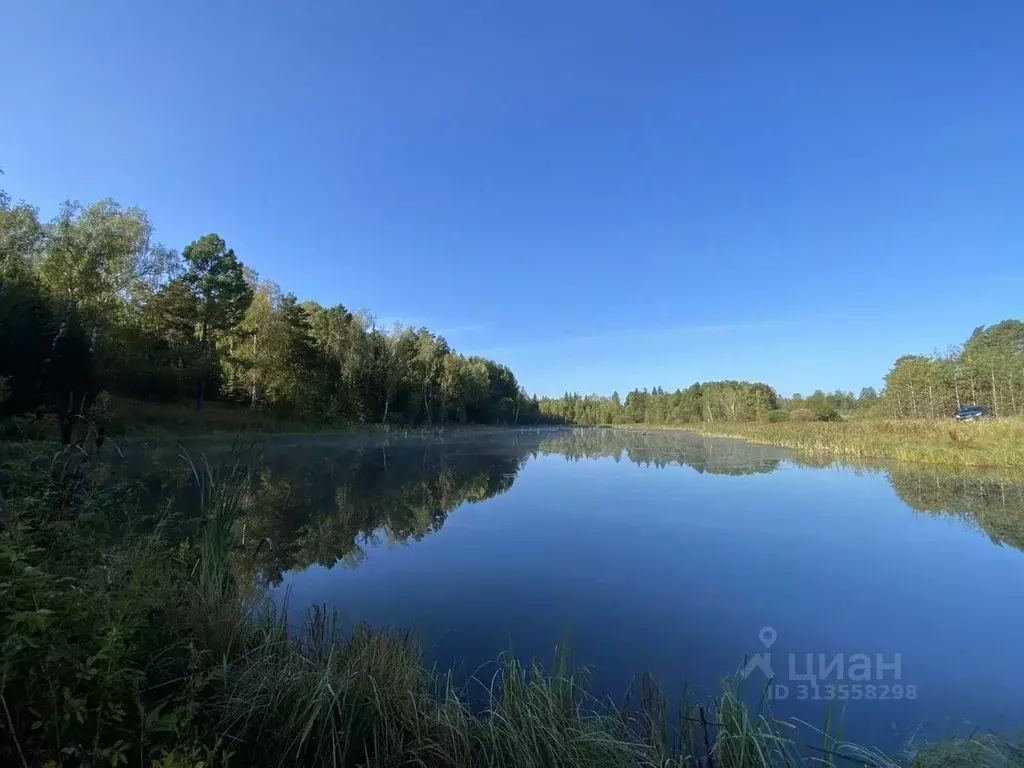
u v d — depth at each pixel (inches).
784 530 477.1
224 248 1667.1
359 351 2114.9
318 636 216.5
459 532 482.9
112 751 102.6
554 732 144.2
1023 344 2202.3
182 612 180.5
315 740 144.6
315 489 717.3
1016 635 260.4
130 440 784.9
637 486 756.6
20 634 98.0
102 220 1286.9
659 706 167.3
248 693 154.9
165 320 1549.0
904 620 280.7
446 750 144.9
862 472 834.2
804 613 290.2
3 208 1145.4
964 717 190.9
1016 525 476.1
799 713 193.2
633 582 342.6
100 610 129.3
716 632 265.9
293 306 1905.8
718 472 900.6
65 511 175.6
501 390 3966.5
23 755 97.0
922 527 477.1
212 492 255.0
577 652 242.4
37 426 219.3
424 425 2459.4
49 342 975.0
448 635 260.8
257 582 333.4
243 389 1802.4
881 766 150.5
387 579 349.4
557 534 473.7
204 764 112.3
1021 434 872.9
